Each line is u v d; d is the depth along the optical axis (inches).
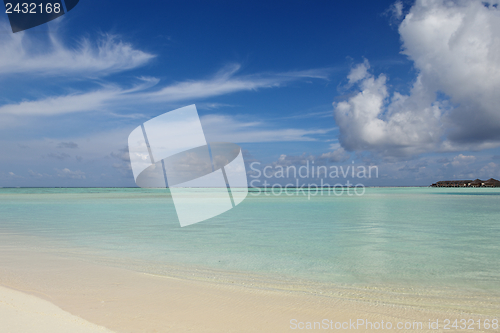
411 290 196.2
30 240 364.5
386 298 180.9
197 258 279.7
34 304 152.8
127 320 137.8
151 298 170.1
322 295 184.4
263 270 241.3
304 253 301.6
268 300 172.4
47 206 938.1
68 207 903.7
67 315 140.3
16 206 935.0
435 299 180.2
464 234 417.4
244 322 140.4
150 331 127.2
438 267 250.1
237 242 359.3
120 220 578.2
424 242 358.9
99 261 262.7
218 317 145.7
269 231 446.9
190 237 392.5
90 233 421.7
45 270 225.9
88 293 175.6
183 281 207.0
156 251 308.3
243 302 167.9
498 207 908.0
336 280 216.7
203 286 196.4
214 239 378.3
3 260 259.1
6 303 151.0
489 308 166.6
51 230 449.4
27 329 120.3
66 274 216.1
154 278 212.2
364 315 152.6
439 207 913.5
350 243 353.4
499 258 281.6
